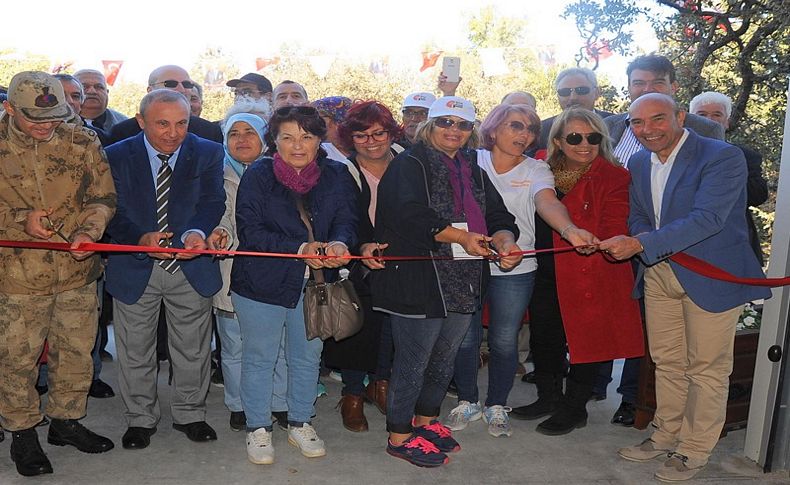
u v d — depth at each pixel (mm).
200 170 3943
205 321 4117
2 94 4059
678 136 3834
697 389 3826
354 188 4039
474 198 3828
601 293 4203
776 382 3846
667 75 5004
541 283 4457
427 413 4102
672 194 3797
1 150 3482
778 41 7070
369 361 4254
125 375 4023
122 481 3684
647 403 4430
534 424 4555
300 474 3812
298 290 3732
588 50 7699
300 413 4035
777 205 3861
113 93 18266
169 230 3906
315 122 3699
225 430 4352
